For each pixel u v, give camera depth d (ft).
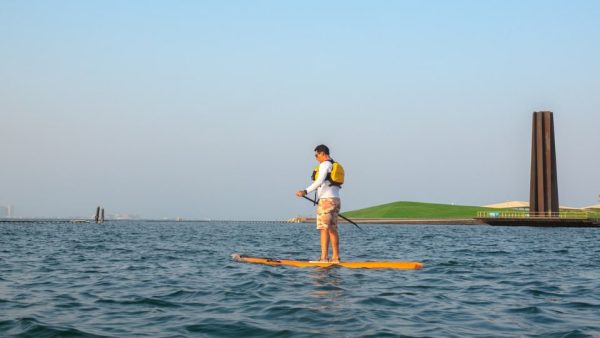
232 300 27.22
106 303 26.68
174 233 145.89
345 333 19.92
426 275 37.78
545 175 260.42
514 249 72.49
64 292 30.42
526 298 28.53
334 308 24.79
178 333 20.07
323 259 42.80
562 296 29.25
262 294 28.96
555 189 260.42
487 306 26.03
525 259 54.19
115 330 20.58
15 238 101.81
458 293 29.99
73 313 24.08
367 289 30.76
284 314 23.43
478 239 110.52
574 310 25.04
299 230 199.82
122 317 23.16
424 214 412.98
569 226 251.60
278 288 30.99
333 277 35.73
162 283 33.99
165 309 25.02
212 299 27.63
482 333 20.20
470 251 67.46
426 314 23.89
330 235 42.42
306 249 71.82
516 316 23.57
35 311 24.47
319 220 42.06
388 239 108.99
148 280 35.63
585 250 71.00
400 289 31.01
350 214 459.32
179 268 43.50
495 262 49.83
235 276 36.86
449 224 341.82
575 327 21.17
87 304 26.40
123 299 27.81
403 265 42.11
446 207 438.40
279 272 38.47
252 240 101.86
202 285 32.68
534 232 177.68
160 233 144.15
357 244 86.07
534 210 261.44
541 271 41.96
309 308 24.63
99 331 20.39
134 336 19.54
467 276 37.88
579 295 29.60
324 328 20.72
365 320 22.24
